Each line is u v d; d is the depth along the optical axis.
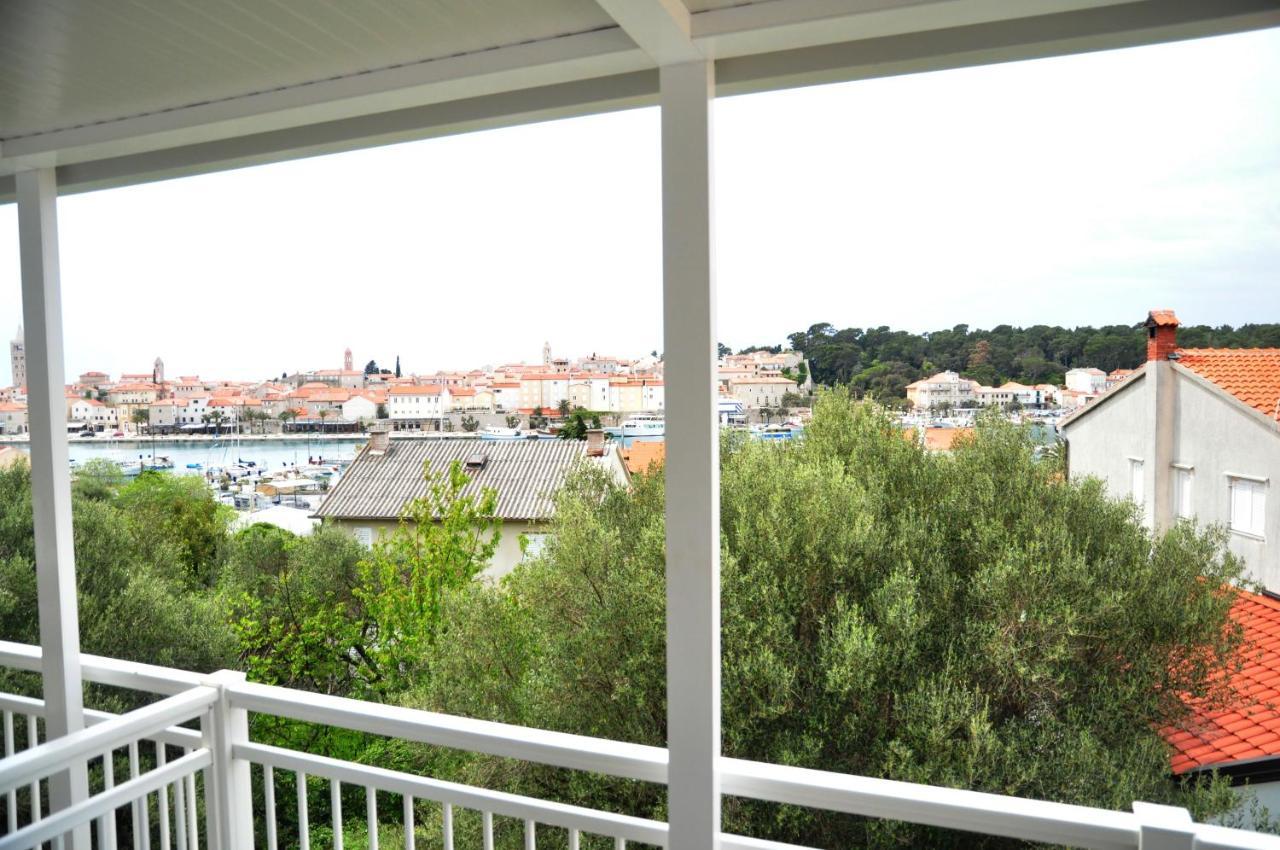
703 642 1.69
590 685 5.07
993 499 4.31
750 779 1.71
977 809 1.52
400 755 5.50
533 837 1.89
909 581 4.44
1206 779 3.63
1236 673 3.57
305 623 6.23
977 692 4.21
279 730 5.80
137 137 2.29
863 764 4.46
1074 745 3.96
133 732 2.07
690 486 1.69
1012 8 1.47
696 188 1.68
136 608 6.68
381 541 5.95
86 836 2.52
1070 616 3.98
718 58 1.72
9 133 2.42
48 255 2.60
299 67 1.95
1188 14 1.47
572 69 1.82
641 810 4.71
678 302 1.70
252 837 2.35
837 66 1.67
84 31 1.75
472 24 1.72
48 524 2.59
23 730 7.21
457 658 5.54
